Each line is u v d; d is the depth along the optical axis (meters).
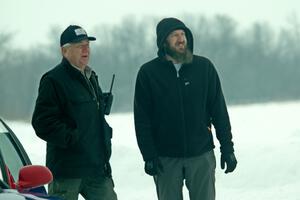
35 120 9.89
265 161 17.25
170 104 10.98
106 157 10.16
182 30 10.93
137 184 17.64
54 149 10.04
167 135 11.02
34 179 7.42
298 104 55.81
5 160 8.44
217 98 11.16
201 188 11.17
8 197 6.88
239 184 16.70
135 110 11.07
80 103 9.98
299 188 15.66
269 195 15.30
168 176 11.08
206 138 11.12
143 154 10.99
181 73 10.99
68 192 10.02
